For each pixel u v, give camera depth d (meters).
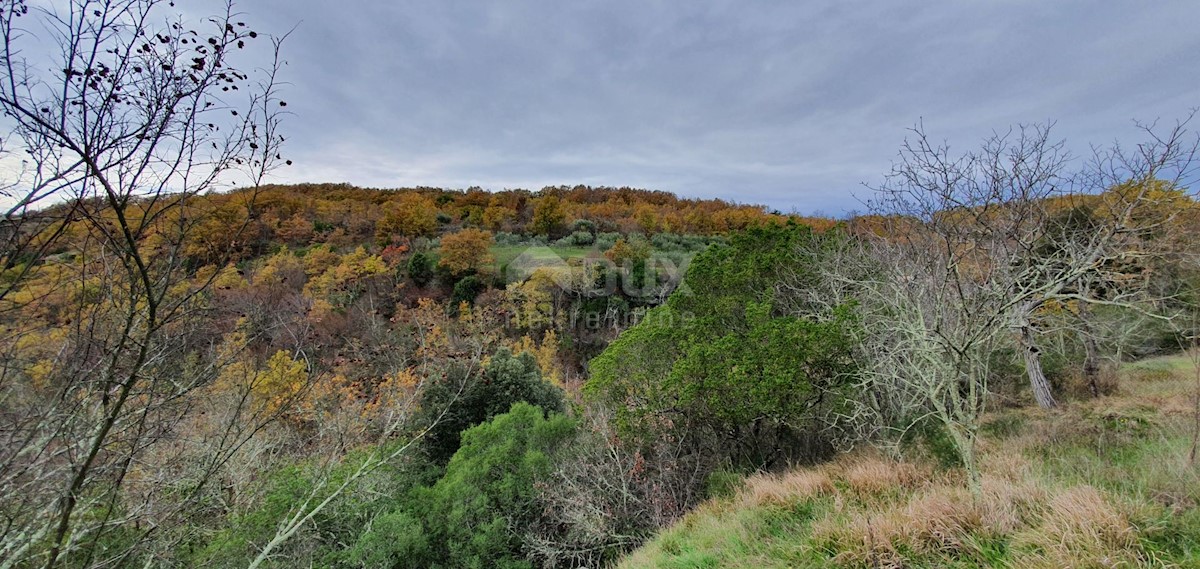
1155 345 13.03
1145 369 11.62
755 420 8.66
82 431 3.00
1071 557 3.22
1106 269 5.78
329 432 7.33
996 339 5.10
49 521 3.08
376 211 53.56
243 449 6.36
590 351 34.91
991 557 3.58
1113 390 10.36
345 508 7.36
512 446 8.98
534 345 30.89
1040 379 9.54
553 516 7.75
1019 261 5.13
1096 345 9.31
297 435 7.89
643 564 5.41
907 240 6.23
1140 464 5.02
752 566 4.43
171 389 3.29
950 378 4.42
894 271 5.69
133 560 4.08
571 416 12.05
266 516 6.27
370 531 6.92
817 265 10.02
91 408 3.09
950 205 5.00
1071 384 11.09
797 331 7.83
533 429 9.39
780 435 8.88
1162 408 7.55
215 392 5.00
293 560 6.20
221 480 5.38
